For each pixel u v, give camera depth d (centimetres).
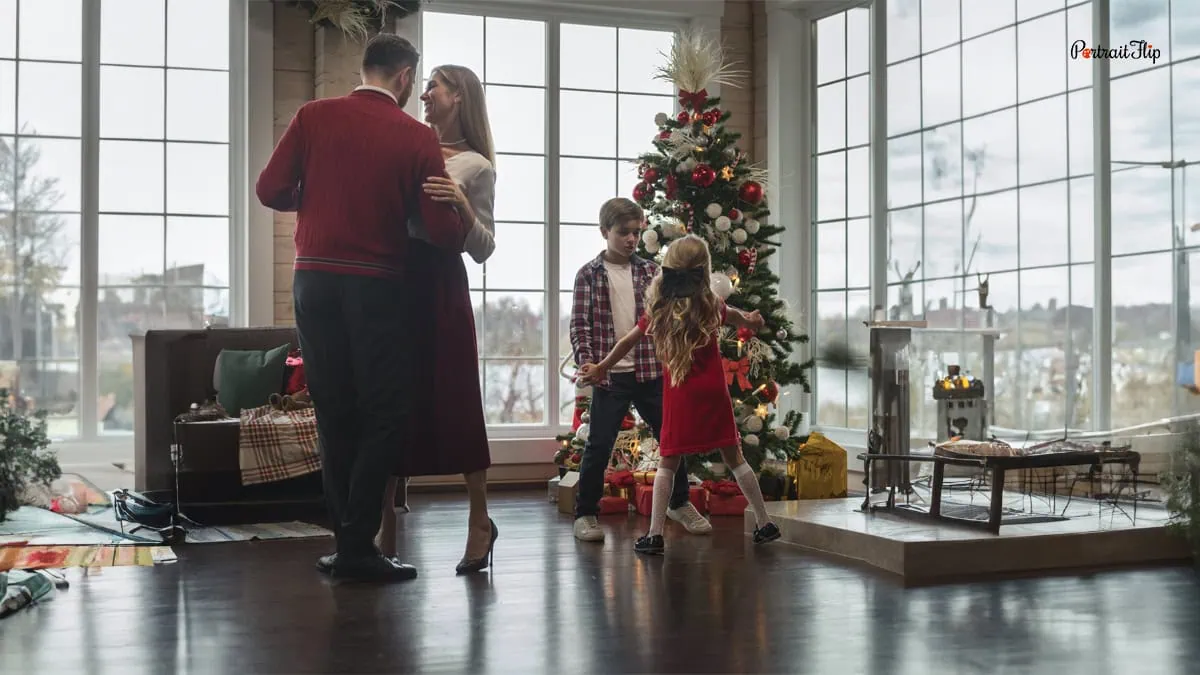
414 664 273
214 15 687
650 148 764
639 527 518
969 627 311
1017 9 610
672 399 445
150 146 675
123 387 669
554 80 739
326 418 379
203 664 273
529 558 429
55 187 658
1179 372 479
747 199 601
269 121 673
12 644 293
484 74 728
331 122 368
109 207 668
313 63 683
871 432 479
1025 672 264
